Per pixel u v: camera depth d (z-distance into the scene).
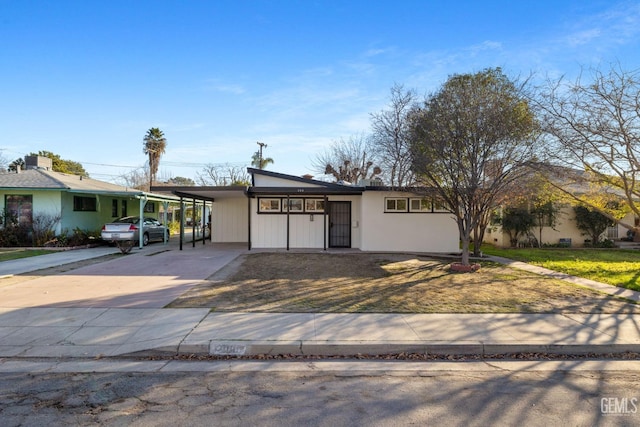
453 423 3.29
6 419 3.30
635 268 12.05
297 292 8.14
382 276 10.21
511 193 12.32
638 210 11.38
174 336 5.36
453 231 15.97
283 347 5.07
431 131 10.70
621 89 9.92
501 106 10.38
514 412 3.51
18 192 18.23
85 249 17.34
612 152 10.48
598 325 6.04
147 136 47.59
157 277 9.83
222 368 4.58
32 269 11.14
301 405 3.61
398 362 4.86
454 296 7.91
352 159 39.25
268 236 17.09
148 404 3.61
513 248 19.31
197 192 15.76
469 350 5.13
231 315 6.36
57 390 3.91
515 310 6.87
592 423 3.31
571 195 13.27
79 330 5.66
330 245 17.09
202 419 3.32
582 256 15.57
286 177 16.36
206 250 16.45
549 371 4.57
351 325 5.90
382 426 3.23
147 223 19.27
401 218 15.97
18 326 5.84
